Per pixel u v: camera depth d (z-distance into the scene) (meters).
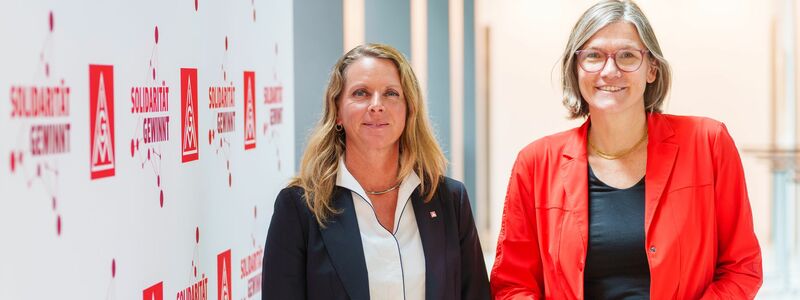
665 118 2.25
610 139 2.23
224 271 2.47
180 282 2.16
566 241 2.21
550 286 2.26
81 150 1.69
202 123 2.29
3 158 1.45
